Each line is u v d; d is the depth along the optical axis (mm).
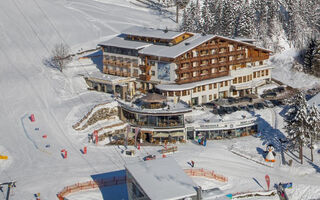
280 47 169250
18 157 96250
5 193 82625
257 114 121250
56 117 112500
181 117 110000
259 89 139125
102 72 140875
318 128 100188
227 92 132750
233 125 111750
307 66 156750
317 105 123250
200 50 125625
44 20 178375
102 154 99000
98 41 167875
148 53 124938
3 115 112688
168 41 128750
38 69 138875
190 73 124625
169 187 72875
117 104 117688
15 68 138750
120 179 87438
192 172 90625
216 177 90375
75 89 130000
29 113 113875
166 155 99875
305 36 174500
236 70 133250
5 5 185000
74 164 93875
